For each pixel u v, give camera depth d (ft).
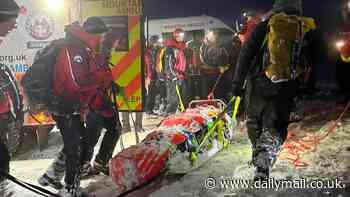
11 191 15.21
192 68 31.45
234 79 15.31
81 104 15.10
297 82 15.03
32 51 20.33
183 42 31.55
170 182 16.39
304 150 19.62
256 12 27.50
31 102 14.60
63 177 17.72
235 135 23.31
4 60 20.26
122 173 15.19
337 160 17.74
